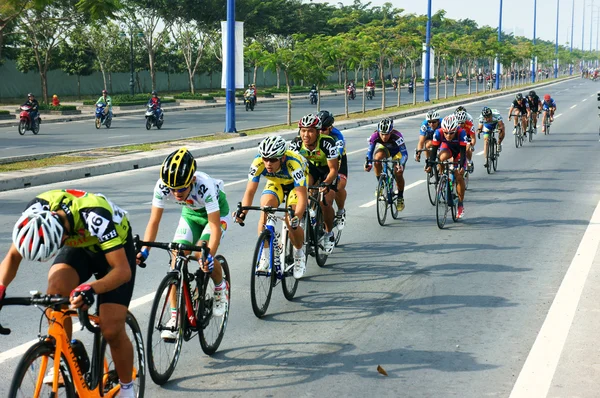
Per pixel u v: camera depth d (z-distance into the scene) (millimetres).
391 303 9133
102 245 5215
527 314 8555
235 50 33062
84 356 5414
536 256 11555
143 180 20672
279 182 9328
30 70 72500
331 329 8117
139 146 28375
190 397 6273
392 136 14156
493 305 8961
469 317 8500
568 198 17406
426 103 63125
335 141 10688
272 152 8562
